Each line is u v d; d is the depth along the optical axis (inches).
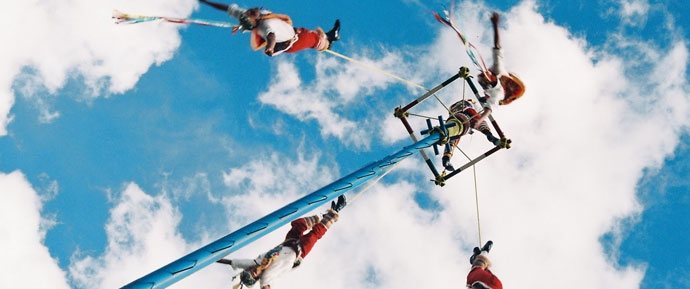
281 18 327.0
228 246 286.2
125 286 242.1
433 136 526.6
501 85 487.2
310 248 392.2
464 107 581.3
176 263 264.5
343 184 385.7
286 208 335.3
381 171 430.3
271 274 370.0
